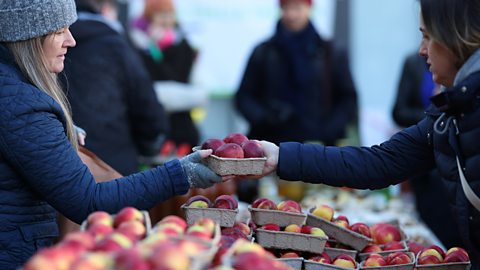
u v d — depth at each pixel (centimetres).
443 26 488
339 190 1048
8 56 523
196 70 1353
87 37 839
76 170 504
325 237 533
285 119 1138
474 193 491
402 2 1500
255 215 546
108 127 843
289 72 1148
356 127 1256
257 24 1466
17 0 517
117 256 346
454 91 484
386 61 1514
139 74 859
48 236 532
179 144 1217
